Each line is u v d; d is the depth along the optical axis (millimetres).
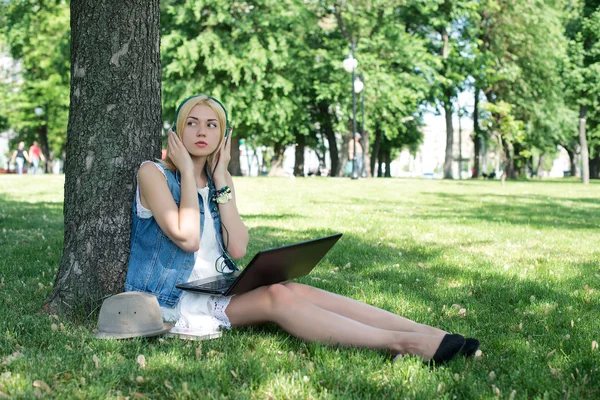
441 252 7301
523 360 3361
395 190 19922
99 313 3672
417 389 2859
